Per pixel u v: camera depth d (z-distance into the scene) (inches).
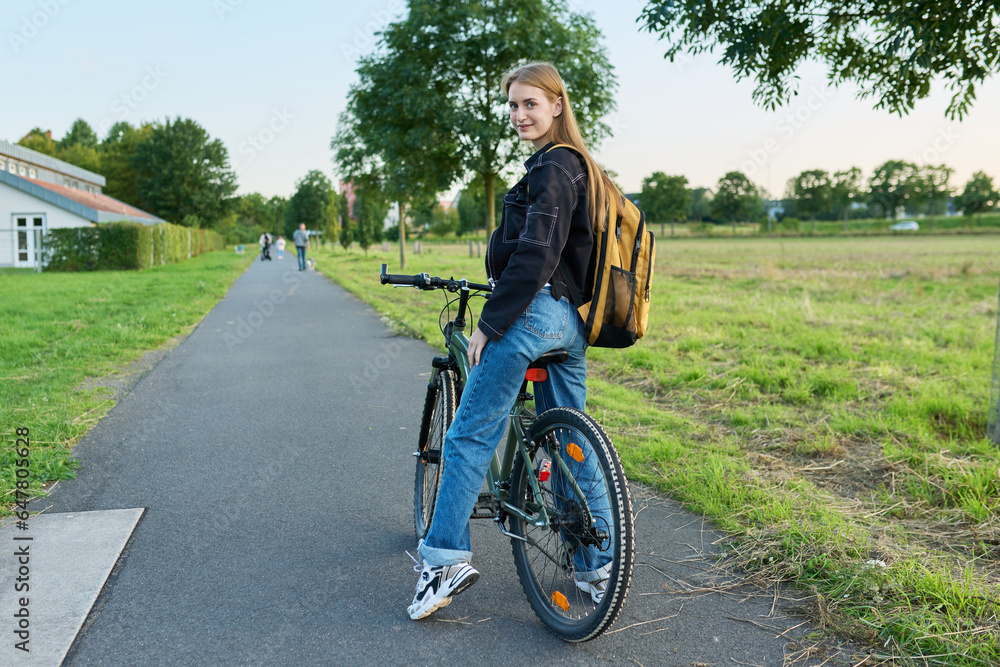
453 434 92.0
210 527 122.0
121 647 84.7
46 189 1137.4
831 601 95.5
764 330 329.1
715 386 224.8
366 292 599.5
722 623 92.0
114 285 662.5
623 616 94.0
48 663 80.9
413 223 3880.4
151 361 286.0
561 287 85.3
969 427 174.1
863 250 1464.1
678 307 428.1
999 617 89.0
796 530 114.4
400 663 82.7
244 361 286.8
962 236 2471.7
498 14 530.3
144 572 104.8
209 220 2285.9
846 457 156.0
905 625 87.2
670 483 140.7
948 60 172.6
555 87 90.1
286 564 108.2
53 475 145.0
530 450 93.5
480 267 926.4
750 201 3307.1
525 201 86.7
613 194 88.8
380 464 157.2
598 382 231.0
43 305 465.1
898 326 338.0
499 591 101.9
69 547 112.5
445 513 91.7
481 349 83.6
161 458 159.9
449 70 553.6
